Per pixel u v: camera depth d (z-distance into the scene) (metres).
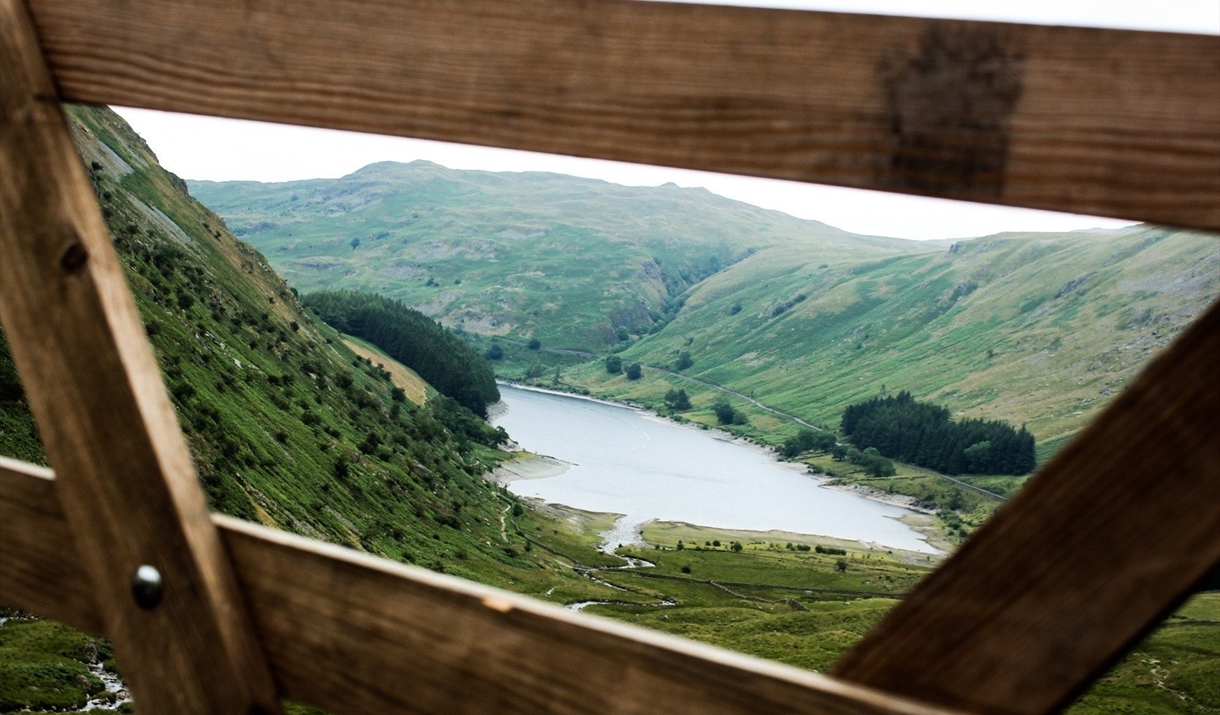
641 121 1.27
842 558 177.62
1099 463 1.04
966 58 1.11
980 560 1.10
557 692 1.32
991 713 1.10
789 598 151.88
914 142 1.14
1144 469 1.02
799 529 199.12
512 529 157.00
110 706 45.53
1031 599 1.08
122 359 1.56
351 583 1.47
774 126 1.20
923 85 1.13
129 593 1.60
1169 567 1.01
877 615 121.19
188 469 1.61
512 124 1.35
